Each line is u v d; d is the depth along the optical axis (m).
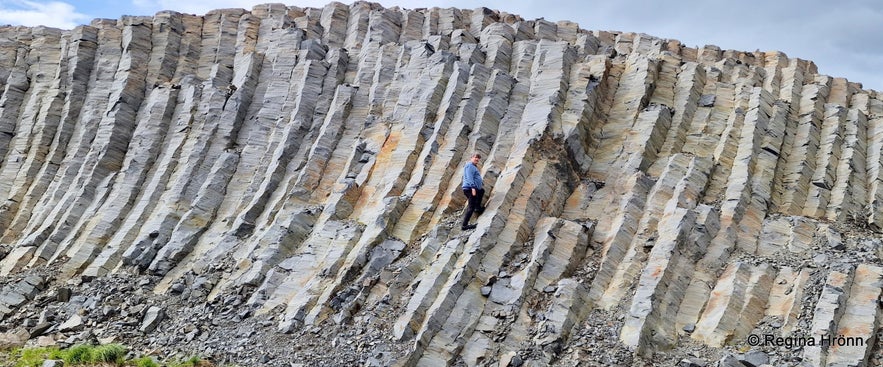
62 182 30.58
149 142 31.02
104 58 34.50
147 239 27.23
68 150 32.12
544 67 29.50
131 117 32.41
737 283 21.88
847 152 27.47
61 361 20.77
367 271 23.52
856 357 19.34
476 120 27.89
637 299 21.48
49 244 27.94
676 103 28.78
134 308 24.33
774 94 30.30
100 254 27.22
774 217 24.84
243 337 22.45
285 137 29.56
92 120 32.47
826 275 21.69
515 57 31.22
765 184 25.73
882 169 26.88
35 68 34.88
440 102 28.97
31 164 31.59
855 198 26.17
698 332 21.11
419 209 25.30
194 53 35.31
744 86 29.25
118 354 21.33
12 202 30.39
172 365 21.14
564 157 26.27
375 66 31.81
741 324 20.95
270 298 23.91
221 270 25.52
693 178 25.06
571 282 22.08
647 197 24.95
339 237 25.00
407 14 35.12
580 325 21.47
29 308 24.80
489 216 23.98
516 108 28.31
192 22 36.28
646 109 28.06
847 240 24.00
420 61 30.69
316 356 21.19
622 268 22.88
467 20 35.50
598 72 29.22
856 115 28.73
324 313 22.61
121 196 29.25
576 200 25.64
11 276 26.77
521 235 23.83
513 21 36.00
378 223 24.70
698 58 34.88
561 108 27.58
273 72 32.72
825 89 30.53
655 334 20.73
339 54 32.66
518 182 25.11
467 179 24.14
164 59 34.44
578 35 34.78
